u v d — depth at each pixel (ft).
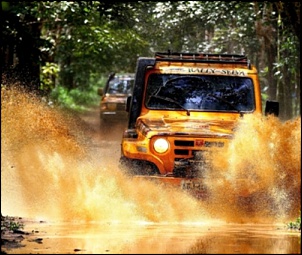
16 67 147.54
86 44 231.09
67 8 165.78
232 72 83.71
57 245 47.55
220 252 45.39
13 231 52.70
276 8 177.99
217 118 81.61
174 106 82.48
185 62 84.53
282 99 198.49
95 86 425.69
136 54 264.93
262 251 45.91
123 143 74.49
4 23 137.08
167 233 54.60
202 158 71.72
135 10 195.31
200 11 195.11
